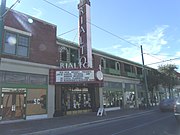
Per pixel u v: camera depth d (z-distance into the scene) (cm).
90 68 2400
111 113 2644
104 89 3189
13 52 1989
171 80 4731
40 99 2184
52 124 1702
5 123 1795
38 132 1365
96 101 2962
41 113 2172
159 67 4716
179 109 1496
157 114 2377
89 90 2917
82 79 2362
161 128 1322
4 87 1892
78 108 2703
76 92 2719
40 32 2256
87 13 2714
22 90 2033
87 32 2667
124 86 3694
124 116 2264
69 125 1641
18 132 1348
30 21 2169
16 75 1998
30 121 1919
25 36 2111
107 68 3306
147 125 1489
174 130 1230
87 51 2617
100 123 1820
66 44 2595
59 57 2486
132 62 4034
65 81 2338
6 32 1950
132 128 1374
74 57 2709
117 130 1329
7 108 1897
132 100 3875
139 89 4166
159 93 5100
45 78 2270
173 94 6044
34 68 2158
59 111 2356
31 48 2141
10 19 1991
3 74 1897
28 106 2066
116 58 3566
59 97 2414
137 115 2416
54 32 2414
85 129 1498
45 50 2283
